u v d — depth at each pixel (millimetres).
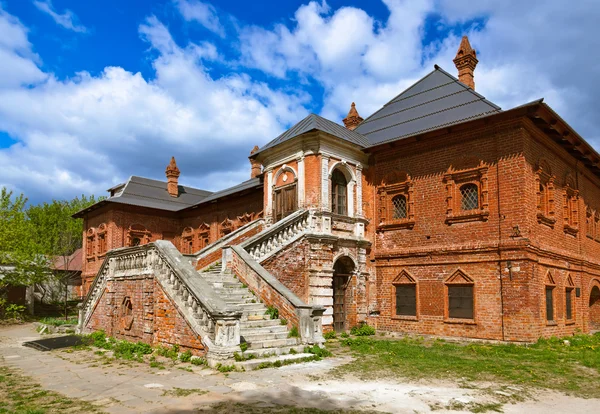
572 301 19094
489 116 16266
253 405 7633
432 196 18453
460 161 17719
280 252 16812
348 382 9500
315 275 17750
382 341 16062
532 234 15914
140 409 7426
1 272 27984
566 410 7820
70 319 27156
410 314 18750
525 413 7590
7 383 9766
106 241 30766
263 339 12305
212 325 11281
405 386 9242
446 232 17828
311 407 7574
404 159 19641
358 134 21672
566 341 15750
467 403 8039
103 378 10047
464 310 17031
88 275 32344
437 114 19656
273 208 20672
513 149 16141
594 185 23859
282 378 9727
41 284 33031
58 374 10742
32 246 29422
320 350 12539
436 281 17891
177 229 33844
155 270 13734
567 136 17922
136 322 14469
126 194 32312
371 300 19969
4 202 30016
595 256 22906
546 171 17750
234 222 29234
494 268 16266
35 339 18750
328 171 19078
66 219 46656
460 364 11711
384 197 20297
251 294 14734
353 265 19609
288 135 20484
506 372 10766
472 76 23328
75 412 7316
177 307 12438
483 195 16766
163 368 10891
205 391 8586
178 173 35500
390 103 23531
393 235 19750
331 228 18891
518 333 15367
